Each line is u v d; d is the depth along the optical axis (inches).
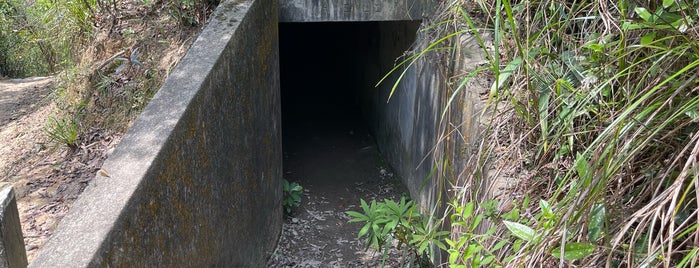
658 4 88.3
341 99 322.7
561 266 66.8
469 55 143.2
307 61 349.4
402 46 215.6
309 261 182.9
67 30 207.8
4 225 81.3
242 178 155.7
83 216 89.7
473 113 127.8
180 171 113.8
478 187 109.8
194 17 183.6
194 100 120.8
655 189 79.3
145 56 181.0
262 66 173.2
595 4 96.4
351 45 306.0
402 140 224.7
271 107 185.2
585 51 102.2
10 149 182.1
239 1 164.4
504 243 88.9
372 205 157.0
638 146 71.9
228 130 143.3
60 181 158.6
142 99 171.8
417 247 154.6
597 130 88.4
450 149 149.6
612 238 77.7
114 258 87.8
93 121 175.5
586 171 75.8
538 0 117.1
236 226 151.6
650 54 84.7
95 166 162.2
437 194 169.2
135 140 108.0
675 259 76.9
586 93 91.5
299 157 256.5
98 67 183.3
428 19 183.2
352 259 183.3
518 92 106.9
